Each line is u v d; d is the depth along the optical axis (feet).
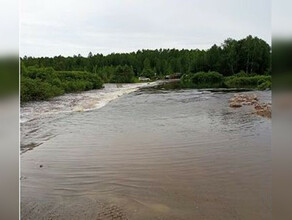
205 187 12.48
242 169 14.47
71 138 21.98
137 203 11.19
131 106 39.88
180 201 11.26
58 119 30.25
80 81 68.85
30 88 43.88
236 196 11.52
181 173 14.16
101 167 15.15
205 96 50.39
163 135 22.44
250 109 34.37
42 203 11.19
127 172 14.46
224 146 18.88
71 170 14.93
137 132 23.80
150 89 70.18
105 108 38.19
